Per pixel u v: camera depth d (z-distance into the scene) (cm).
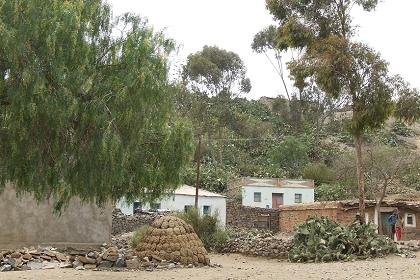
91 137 836
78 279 1237
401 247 1912
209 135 5250
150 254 1598
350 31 2122
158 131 969
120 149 843
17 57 763
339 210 2906
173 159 990
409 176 4312
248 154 5416
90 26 856
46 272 1368
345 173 4072
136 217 3133
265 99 7219
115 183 898
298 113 6234
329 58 1989
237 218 3606
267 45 6300
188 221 2442
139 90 849
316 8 2111
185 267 1559
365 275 1296
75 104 792
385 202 2928
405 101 2042
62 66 789
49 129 810
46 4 809
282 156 5094
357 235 1870
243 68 6016
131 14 924
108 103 846
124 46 881
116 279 1245
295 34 2095
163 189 1015
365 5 2120
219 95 5906
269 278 1266
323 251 1834
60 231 1898
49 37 777
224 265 1695
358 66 2000
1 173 818
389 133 6344
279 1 2153
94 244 1928
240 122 5803
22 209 1847
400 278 1226
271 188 4097
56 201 1048
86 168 841
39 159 820
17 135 784
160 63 912
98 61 879
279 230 3522
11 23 779
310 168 4756
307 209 3181
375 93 1986
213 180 4400
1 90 774
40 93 759
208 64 5719
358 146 2064
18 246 1816
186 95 5281
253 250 2219
